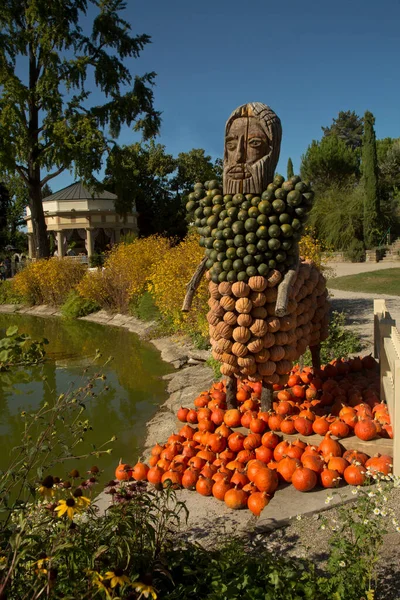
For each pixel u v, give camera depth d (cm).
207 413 543
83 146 2516
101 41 2728
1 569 244
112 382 972
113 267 1925
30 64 2709
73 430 380
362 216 2972
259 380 511
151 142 4141
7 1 2534
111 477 562
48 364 1165
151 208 4112
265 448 473
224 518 404
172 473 459
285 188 479
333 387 579
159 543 296
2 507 282
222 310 501
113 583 223
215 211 500
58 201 3512
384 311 725
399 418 416
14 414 812
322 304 607
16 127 2612
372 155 2878
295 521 383
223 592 268
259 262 482
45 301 2366
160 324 1455
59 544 252
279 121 510
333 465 434
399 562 316
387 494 383
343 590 263
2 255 4481
